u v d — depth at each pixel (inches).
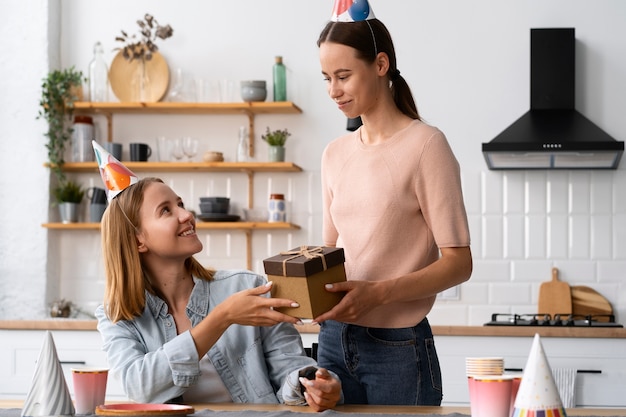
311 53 206.7
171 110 204.1
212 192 207.6
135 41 209.6
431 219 92.0
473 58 203.2
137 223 88.2
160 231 87.4
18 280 203.8
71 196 203.8
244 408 80.5
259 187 206.8
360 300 83.4
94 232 208.8
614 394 170.1
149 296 89.4
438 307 200.8
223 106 199.5
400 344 92.7
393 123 94.5
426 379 93.5
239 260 205.6
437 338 173.3
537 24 202.4
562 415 60.0
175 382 82.1
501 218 201.2
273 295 81.6
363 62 91.5
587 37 201.5
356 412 76.9
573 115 197.2
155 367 82.0
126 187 89.0
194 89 203.6
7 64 206.5
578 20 201.8
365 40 91.4
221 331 82.7
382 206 92.6
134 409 72.2
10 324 179.3
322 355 96.5
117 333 88.3
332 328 95.2
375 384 93.5
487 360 72.8
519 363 171.6
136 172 207.5
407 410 78.3
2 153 205.9
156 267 90.1
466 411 79.3
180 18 209.0
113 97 208.7
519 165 195.6
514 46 202.7
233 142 207.9
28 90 205.9
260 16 207.8
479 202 201.8
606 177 199.6
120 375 84.4
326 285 81.6
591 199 199.8
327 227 100.3
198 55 208.1
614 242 199.0
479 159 202.4
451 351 172.9
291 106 198.2
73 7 211.3
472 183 201.9
